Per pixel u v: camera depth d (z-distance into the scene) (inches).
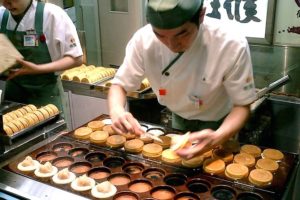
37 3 88.0
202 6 48.6
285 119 96.7
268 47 96.8
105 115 76.6
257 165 57.0
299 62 94.4
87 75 109.4
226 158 59.2
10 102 84.3
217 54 56.9
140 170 58.3
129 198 51.8
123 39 119.0
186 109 66.4
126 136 66.4
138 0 109.7
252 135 87.0
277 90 98.1
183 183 54.4
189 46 53.9
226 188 52.6
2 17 89.2
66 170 56.0
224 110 66.5
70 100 113.2
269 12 92.6
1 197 52.1
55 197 50.6
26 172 56.7
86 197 50.8
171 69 60.9
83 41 125.5
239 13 97.1
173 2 44.4
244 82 56.8
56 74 93.7
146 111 104.5
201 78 60.0
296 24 91.2
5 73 80.0
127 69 64.7
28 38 88.2
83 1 120.6
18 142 66.4
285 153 60.8
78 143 66.1
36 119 71.4
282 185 52.1
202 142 53.2
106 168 58.6
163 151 61.8
